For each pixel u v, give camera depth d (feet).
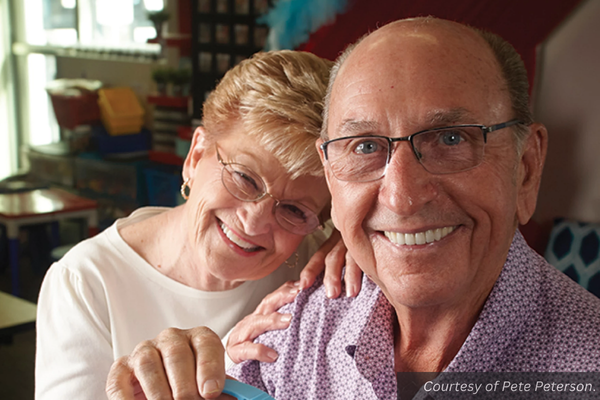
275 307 3.83
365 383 3.03
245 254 4.17
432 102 2.39
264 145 3.81
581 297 2.75
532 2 8.19
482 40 2.53
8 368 11.70
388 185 2.45
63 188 16.92
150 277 4.52
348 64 2.66
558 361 2.63
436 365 2.93
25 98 20.43
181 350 2.55
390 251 2.58
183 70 14.07
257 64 3.96
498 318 2.66
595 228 8.66
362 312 3.19
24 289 14.92
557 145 9.30
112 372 2.61
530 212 2.78
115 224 4.87
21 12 19.98
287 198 3.99
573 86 8.93
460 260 2.50
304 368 3.40
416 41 2.46
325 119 3.11
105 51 16.72
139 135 15.40
